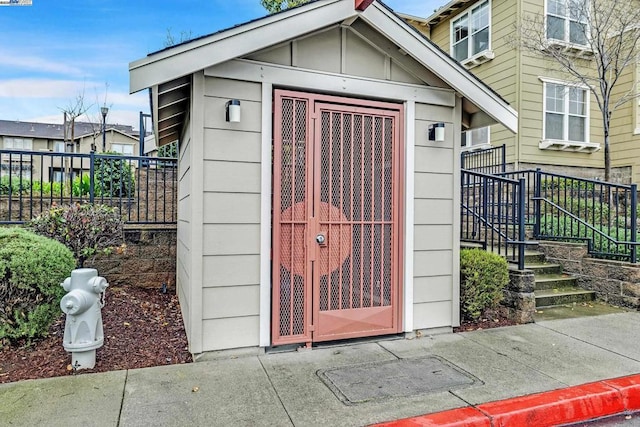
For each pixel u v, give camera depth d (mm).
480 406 2734
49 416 2531
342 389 2955
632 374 3252
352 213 3916
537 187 6848
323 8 3561
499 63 9977
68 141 23734
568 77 9797
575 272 5902
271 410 2658
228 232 3494
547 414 2742
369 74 3947
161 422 2492
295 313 3738
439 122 4230
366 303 3977
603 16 8500
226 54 3305
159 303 5199
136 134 28062
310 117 3752
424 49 3934
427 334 4207
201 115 3393
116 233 5004
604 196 8766
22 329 3438
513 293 4742
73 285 3197
